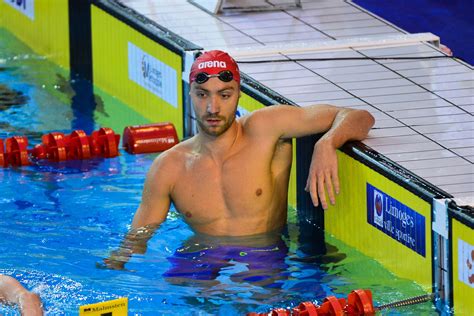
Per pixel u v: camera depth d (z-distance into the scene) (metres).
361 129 17.61
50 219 17.97
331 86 19.97
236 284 15.76
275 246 17.12
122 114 23.88
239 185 17.16
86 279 15.65
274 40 22.44
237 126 17.31
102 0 25.16
